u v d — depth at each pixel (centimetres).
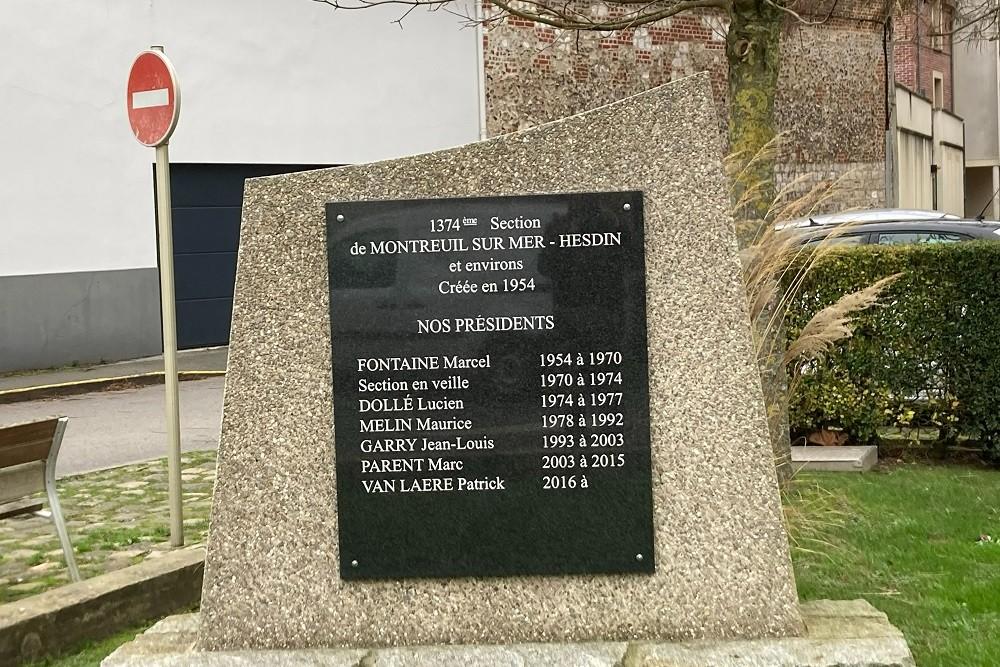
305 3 1761
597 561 423
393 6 1833
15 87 1514
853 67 2577
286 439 430
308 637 428
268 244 430
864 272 849
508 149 424
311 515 430
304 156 1781
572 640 424
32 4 1522
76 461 986
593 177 423
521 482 424
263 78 1736
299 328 430
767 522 421
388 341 426
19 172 1523
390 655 412
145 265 1659
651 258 423
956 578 553
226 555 430
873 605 516
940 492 742
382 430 426
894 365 855
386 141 1852
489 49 1934
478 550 425
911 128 2897
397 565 426
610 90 2080
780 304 646
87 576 609
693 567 423
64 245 1570
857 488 750
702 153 421
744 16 736
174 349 666
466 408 425
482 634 425
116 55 1603
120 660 415
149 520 742
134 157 1636
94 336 1606
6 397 1345
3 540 691
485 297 424
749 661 399
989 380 829
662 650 407
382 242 426
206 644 429
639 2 837
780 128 2441
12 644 473
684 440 423
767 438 421
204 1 1673
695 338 423
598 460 423
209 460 964
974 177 4184
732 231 421
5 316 1515
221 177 1738
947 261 834
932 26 1255
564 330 423
